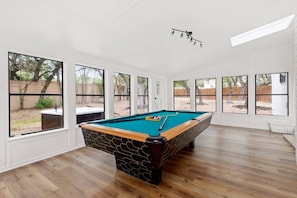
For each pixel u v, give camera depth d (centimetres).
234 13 258
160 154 161
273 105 489
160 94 663
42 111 305
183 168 242
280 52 465
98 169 243
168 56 449
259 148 323
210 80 602
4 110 243
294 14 277
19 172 237
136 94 520
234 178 212
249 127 523
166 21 266
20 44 255
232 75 547
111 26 260
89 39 293
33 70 292
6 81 245
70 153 312
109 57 391
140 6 220
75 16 222
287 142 360
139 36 309
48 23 228
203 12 249
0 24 215
